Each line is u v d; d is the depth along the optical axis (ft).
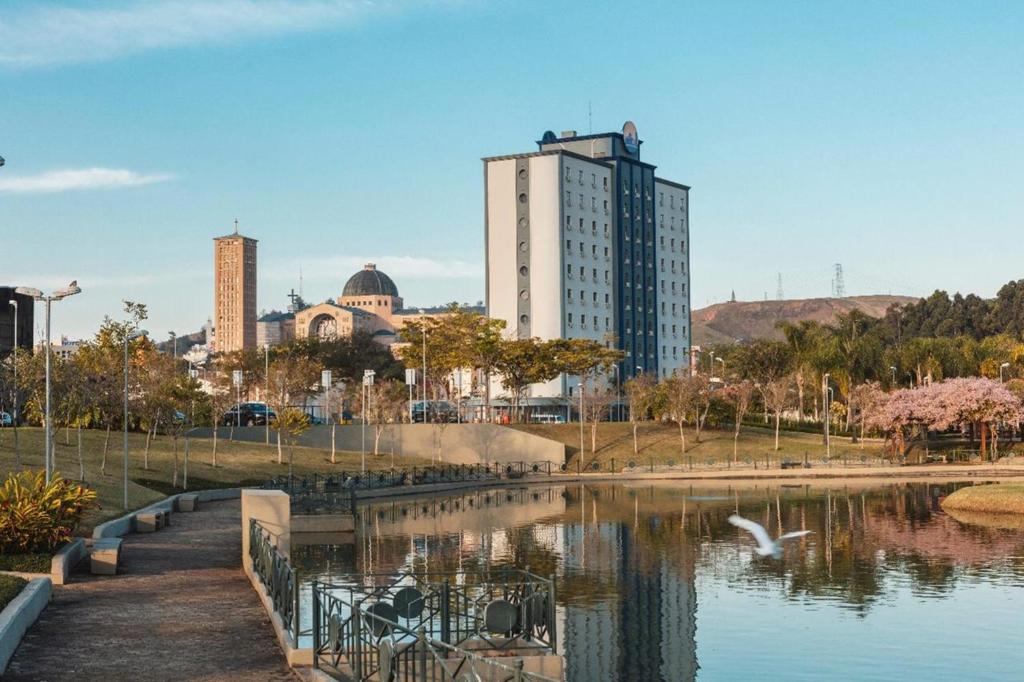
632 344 592.19
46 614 97.55
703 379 450.71
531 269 542.57
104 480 238.07
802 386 494.18
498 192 551.18
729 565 179.22
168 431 280.92
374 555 183.11
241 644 85.71
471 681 55.72
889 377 482.69
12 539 120.37
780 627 135.33
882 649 124.57
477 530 221.05
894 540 207.41
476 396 539.29
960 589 158.81
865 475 361.10
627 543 202.49
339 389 530.68
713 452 420.77
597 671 115.96
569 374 470.80
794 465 388.16
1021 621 137.69
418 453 409.69
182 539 163.53
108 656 81.30
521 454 403.95
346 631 77.92
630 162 597.11
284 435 375.25
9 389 267.59
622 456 415.85
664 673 114.93
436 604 110.83
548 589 84.12
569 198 547.08
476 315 479.00
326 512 218.18
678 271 646.74
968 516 245.04
